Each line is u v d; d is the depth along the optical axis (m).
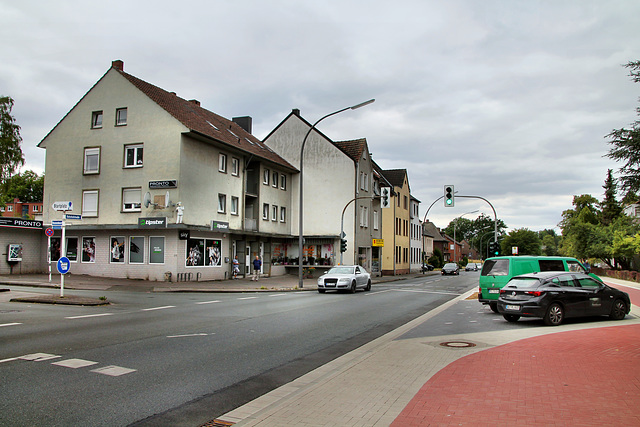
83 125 29.91
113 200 28.59
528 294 12.86
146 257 27.22
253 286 27.30
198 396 6.09
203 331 11.05
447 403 5.38
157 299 19.00
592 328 11.83
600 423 4.64
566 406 5.20
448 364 7.49
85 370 7.16
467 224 143.62
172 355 8.38
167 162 27.34
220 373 7.27
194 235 27.88
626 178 13.84
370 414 5.06
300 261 27.50
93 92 29.81
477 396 5.64
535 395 5.64
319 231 40.41
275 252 38.44
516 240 90.75
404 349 8.88
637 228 46.56
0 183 43.25
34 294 18.31
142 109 28.34
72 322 11.98
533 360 7.69
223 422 5.14
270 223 37.38
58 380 6.57
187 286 24.81
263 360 8.25
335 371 7.05
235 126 39.59
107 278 27.28
